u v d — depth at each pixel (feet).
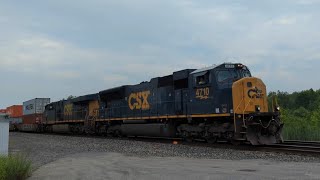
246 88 64.69
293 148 58.29
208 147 63.05
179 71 78.43
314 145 63.05
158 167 40.55
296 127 86.74
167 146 67.36
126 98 102.94
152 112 89.25
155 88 88.22
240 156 49.98
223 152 54.90
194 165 41.52
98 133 120.37
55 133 161.48
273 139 63.36
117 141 85.56
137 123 96.37
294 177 31.89
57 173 39.06
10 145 80.84
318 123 115.24
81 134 134.51
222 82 67.36
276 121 63.72
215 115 67.56
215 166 40.27
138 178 33.88
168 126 82.43
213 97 68.18
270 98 67.26
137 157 51.62
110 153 58.29
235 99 63.52
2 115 42.63
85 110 130.52
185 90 76.59
